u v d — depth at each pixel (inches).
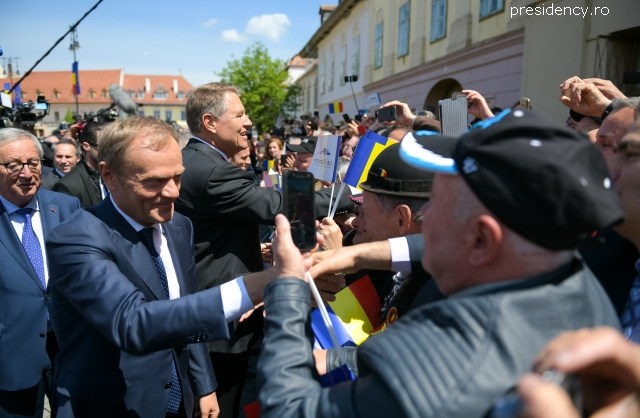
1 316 97.3
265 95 1184.2
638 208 43.1
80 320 62.0
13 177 99.3
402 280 67.2
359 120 334.0
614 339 22.1
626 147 43.4
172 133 62.8
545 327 30.4
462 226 33.6
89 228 59.1
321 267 54.5
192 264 76.2
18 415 98.9
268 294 42.3
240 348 99.8
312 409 33.0
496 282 32.6
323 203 100.3
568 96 89.4
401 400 28.3
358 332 65.9
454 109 86.4
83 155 181.9
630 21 218.2
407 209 63.2
